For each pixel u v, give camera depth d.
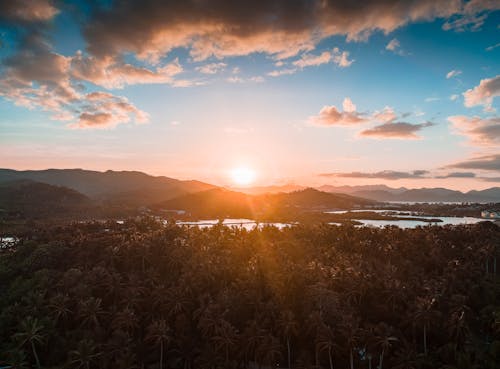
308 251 166.50
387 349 94.25
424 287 123.75
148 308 115.75
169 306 111.88
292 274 121.62
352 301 118.62
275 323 104.06
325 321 100.88
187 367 99.50
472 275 139.62
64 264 146.50
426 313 100.94
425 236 193.88
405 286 123.31
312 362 99.06
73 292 117.00
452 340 100.69
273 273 126.81
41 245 156.50
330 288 120.62
